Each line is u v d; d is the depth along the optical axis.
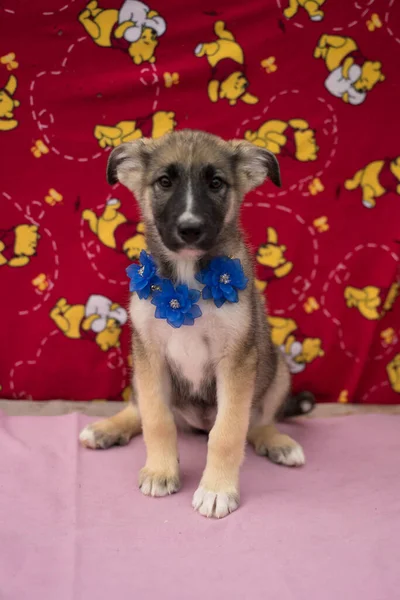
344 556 0.75
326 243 1.09
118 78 1.04
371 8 1.04
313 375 1.12
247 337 0.85
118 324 1.10
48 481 0.87
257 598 0.69
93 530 0.78
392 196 1.08
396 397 1.11
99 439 0.96
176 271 0.86
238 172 0.88
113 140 1.06
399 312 1.10
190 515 0.82
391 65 1.05
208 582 0.71
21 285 1.08
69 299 1.08
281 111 1.06
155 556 0.75
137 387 0.89
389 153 1.07
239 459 0.85
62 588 0.70
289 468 0.93
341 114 1.06
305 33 1.04
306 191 1.08
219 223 0.84
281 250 1.09
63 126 1.05
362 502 0.84
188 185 0.83
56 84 1.04
